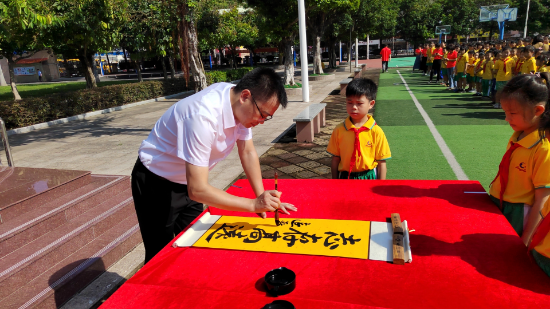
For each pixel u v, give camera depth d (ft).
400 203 6.49
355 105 8.22
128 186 12.41
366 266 4.56
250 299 3.99
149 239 6.85
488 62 29.60
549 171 5.72
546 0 107.65
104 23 27.58
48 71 102.83
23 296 7.27
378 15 71.92
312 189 7.43
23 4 16.30
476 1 122.72
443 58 42.32
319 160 16.89
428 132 20.84
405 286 4.10
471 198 6.58
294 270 4.56
